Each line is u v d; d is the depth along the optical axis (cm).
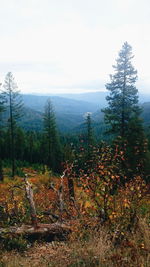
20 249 516
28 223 637
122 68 2203
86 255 443
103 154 638
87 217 602
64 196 800
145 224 534
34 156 6147
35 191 1063
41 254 493
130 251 453
